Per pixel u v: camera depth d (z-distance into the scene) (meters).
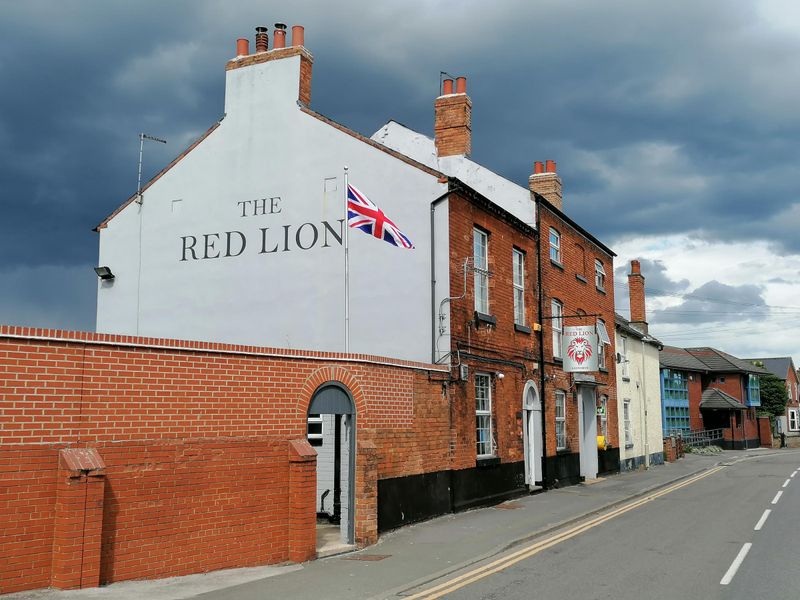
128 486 8.95
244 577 9.59
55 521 8.11
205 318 18.73
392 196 17.20
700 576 10.00
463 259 17.12
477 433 17.77
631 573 10.20
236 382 10.47
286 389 11.24
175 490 9.46
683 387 53.06
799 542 12.85
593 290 27.36
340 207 17.78
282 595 8.69
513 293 20.00
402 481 13.88
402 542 12.43
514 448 19.30
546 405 21.75
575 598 8.75
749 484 25.17
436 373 15.45
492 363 18.23
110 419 8.86
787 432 69.00
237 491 10.23
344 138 18.02
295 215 18.23
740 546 12.44
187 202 19.48
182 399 9.70
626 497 19.84
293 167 18.45
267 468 10.70
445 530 13.60
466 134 21.55
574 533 13.93
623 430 30.70
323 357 11.94
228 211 19.00
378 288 17.08
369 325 17.02
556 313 23.52
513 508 17.06
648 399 35.44
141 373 9.25
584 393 26.53
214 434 10.06
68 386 8.48
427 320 16.44
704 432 54.38
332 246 17.73
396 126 22.31
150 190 19.92
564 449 23.20
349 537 12.09
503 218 19.62
